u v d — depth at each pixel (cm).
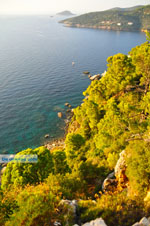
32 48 17900
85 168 2359
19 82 9250
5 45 18662
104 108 3594
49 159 2247
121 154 1914
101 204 1092
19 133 5622
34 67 11781
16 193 1291
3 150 4975
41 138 5428
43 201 1082
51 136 5497
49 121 6194
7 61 12775
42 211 992
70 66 12469
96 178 2266
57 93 8306
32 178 2086
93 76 10181
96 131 3816
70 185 1666
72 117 6047
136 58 3481
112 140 2609
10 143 5228
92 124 3909
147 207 1027
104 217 977
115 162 2280
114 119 2680
